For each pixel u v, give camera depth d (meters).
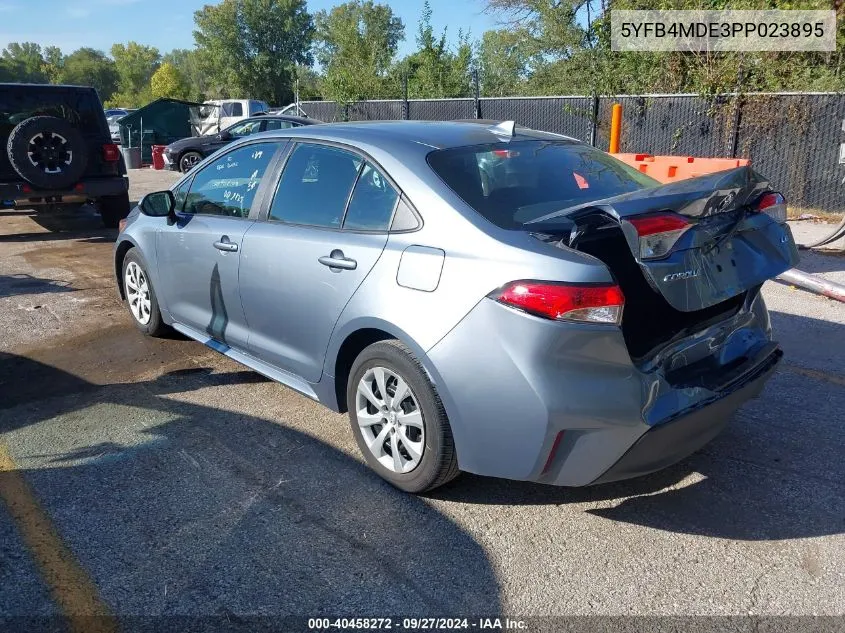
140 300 5.52
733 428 4.05
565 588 2.76
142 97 91.00
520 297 2.78
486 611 2.64
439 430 3.08
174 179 18.88
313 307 3.64
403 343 3.20
